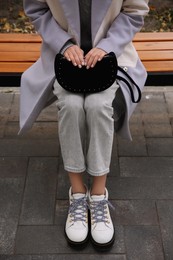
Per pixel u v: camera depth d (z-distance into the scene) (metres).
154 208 2.14
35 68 2.09
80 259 1.90
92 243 1.94
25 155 2.49
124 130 2.07
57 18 1.98
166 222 2.07
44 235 2.01
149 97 3.02
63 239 1.99
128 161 2.44
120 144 2.57
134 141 2.59
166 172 2.37
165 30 3.80
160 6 4.12
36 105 1.97
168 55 2.34
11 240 1.99
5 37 2.54
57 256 1.91
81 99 1.81
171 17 3.97
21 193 2.23
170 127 2.73
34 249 1.95
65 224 2.05
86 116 1.81
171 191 2.24
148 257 1.90
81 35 1.97
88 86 1.81
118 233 2.01
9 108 2.90
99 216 1.95
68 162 1.90
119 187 2.27
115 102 2.00
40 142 2.59
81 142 1.86
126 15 1.98
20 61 2.30
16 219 2.09
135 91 2.02
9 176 2.34
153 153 2.50
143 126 2.73
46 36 1.97
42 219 2.09
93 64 1.79
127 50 2.04
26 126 2.01
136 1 1.95
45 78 1.98
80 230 1.91
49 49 2.03
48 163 2.43
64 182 2.30
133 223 2.06
